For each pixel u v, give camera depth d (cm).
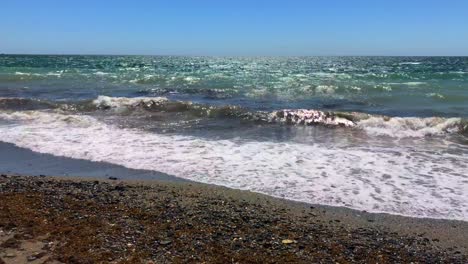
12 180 866
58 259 509
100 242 557
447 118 1455
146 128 1434
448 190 830
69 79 3150
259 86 2578
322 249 571
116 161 1040
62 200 729
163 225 626
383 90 2367
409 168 975
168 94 2288
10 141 1242
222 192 814
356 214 719
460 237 635
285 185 863
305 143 1229
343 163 1017
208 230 616
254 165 1001
